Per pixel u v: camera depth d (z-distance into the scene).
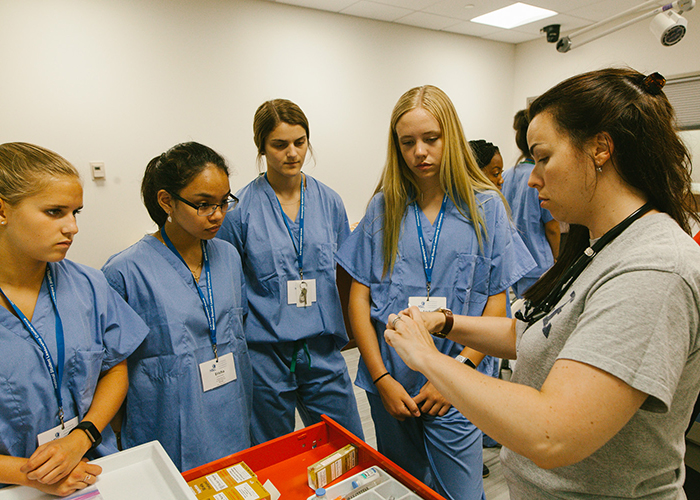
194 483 1.01
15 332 0.92
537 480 0.73
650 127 0.60
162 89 3.32
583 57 4.84
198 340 1.31
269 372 1.77
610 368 0.53
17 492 0.86
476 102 5.32
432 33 4.75
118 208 3.26
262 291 1.75
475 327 1.00
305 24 3.91
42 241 0.86
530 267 1.39
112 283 1.23
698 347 0.58
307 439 1.22
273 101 1.70
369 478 1.03
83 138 3.08
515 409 0.56
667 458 0.65
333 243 1.89
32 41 2.84
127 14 3.12
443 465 1.31
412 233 1.37
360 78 4.32
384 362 1.39
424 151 1.25
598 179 0.64
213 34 3.48
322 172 4.25
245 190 1.83
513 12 4.32
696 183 4.00
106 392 1.09
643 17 2.68
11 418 0.91
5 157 0.85
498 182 2.61
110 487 0.91
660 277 0.55
